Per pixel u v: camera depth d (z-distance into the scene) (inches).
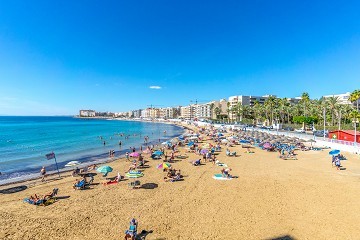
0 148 2262.6
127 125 7224.4
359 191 919.0
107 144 2586.1
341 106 3875.5
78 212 747.4
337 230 628.1
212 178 1109.1
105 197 876.0
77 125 6786.4
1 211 757.9
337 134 2175.2
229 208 772.0
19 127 5585.6
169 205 798.5
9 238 596.4
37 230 635.5
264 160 1525.6
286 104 5118.1
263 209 762.8
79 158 1758.1
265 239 589.9
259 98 7805.1
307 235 605.9
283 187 973.8
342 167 1309.1
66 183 1065.5
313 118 3659.0
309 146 2065.7
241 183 1029.2
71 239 590.9
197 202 822.5
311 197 862.5
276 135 2714.1
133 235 577.6
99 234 615.5
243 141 2206.0
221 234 613.0
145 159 1581.0
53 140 2935.5
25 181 1127.0
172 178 1079.6
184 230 633.6
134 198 864.3
